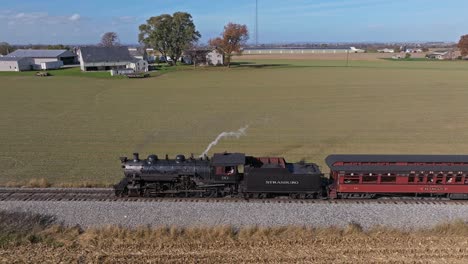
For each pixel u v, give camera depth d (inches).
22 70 4694.9
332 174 938.7
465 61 6363.2
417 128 1752.0
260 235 727.1
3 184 1019.3
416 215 805.9
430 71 4394.7
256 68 5024.6
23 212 804.6
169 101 2546.8
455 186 860.0
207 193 898.7
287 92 2906.0
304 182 871.1
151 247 684.7
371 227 759.1
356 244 692.7
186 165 888.9
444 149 1413.6
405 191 867.4
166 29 5329.7
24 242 697.0
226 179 876.6
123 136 1632.6
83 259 644.7
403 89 2945.4
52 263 629.9
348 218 796.0
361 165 871.1
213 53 5467.5
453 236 717.9
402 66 5265.8
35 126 1808.6
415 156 908.6
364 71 4490.7
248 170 871.7
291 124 1861.5
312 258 644.7
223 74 4296.3
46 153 1371.8
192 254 660.1
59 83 3481.8
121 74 4128.9
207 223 777.6
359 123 1866.4
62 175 1124.5
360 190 869.2
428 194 900.6
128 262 634.2
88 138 1594.5
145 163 893.2
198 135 1656.0
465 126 1775.3
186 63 5708.7
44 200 872.3
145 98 2669.8
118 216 802.8
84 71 4503.0
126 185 897.5
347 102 2447.1
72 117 2027.6
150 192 898.1
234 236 727.1
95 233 730.8
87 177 1104.2
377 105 2327.8
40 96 2723.9
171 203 860.0
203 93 2896.2
